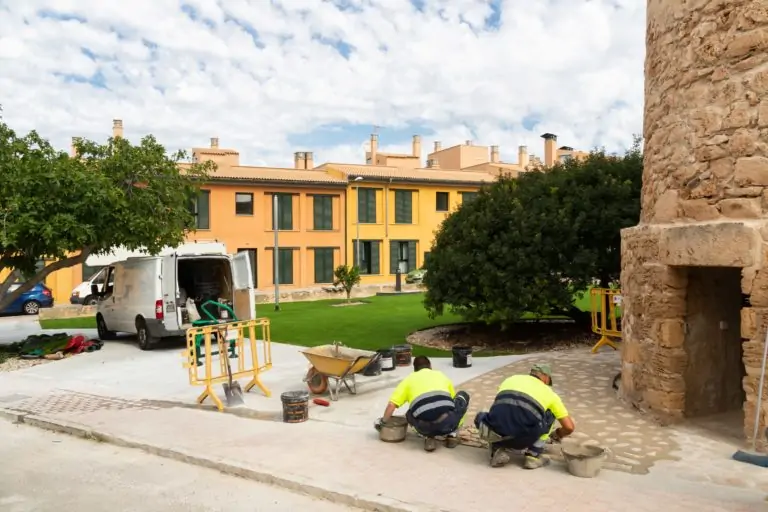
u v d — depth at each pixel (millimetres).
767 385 5973
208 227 33688
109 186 13078
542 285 12633
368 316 20109
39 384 10758
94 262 28297
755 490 5211
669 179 7242
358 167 40438
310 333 16250
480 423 5965
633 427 7070
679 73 7086
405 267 40219
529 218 12875
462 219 14234
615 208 12812
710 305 7461
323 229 37156
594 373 9938
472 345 13930
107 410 8773
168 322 13789
